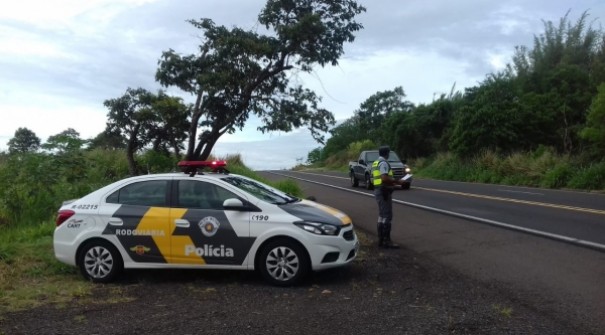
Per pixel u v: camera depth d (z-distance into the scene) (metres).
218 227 7.18
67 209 7.63
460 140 32.06
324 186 26.53
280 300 6.46
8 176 12.32
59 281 7.49
